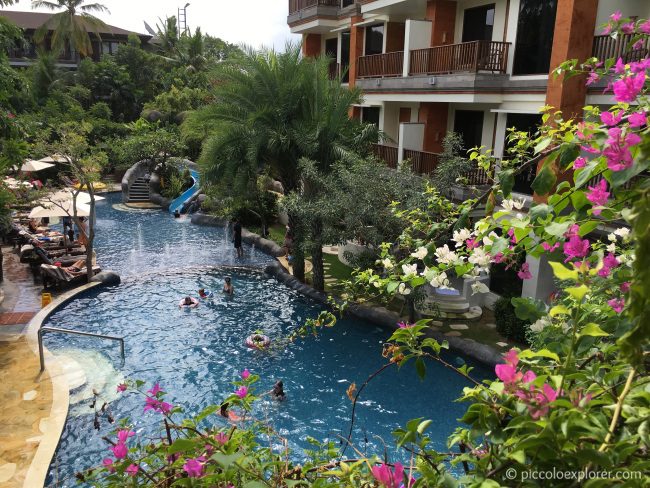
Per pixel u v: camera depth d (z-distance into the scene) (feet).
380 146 68.90
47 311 53.26
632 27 15.74
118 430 12.36
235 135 58.85
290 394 40.34
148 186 119.14
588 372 7.93
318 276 60.03
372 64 72.54
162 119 143.84
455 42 62.08
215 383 41.93
